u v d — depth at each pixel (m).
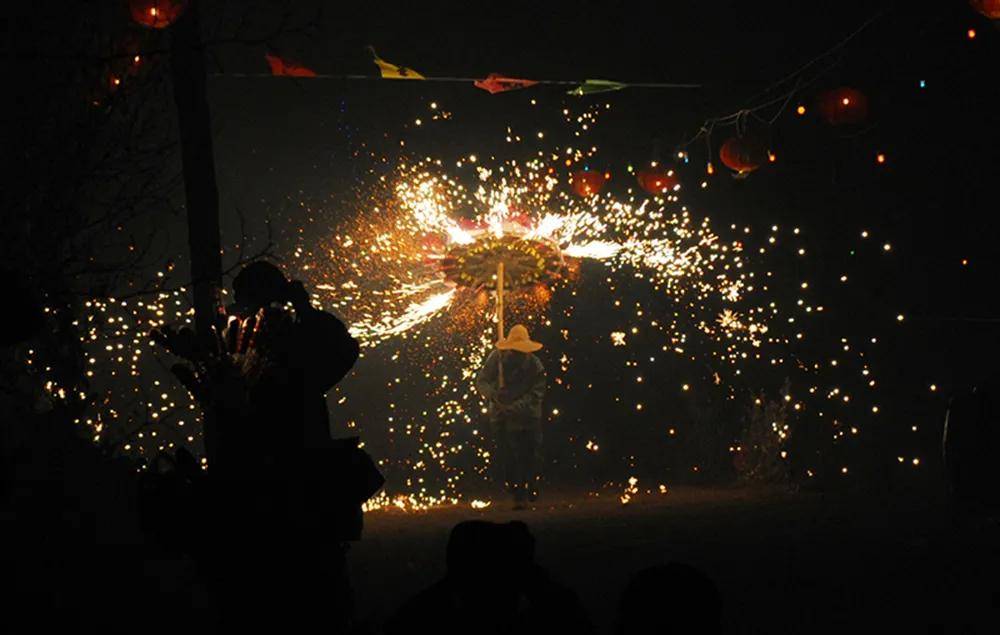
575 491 19.88
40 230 7.98
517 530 4.62
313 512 5.74
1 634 6.70
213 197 9.41
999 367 19.48
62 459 8.04
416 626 4.58
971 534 13.09
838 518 14.77
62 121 8.10
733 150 15.01
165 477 5.75
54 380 9.05
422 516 16.44
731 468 21.00
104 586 7.26
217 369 5.86
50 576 7.09
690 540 13.11
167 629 7.19
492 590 4.56
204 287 9.28
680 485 20.19
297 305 6.20
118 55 7.77
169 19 8.09
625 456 22.88
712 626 4.06
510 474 17.36
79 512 7.54
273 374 5.89
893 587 10.05
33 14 8.13
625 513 16.09
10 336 4.55
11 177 7.91
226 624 5.72
